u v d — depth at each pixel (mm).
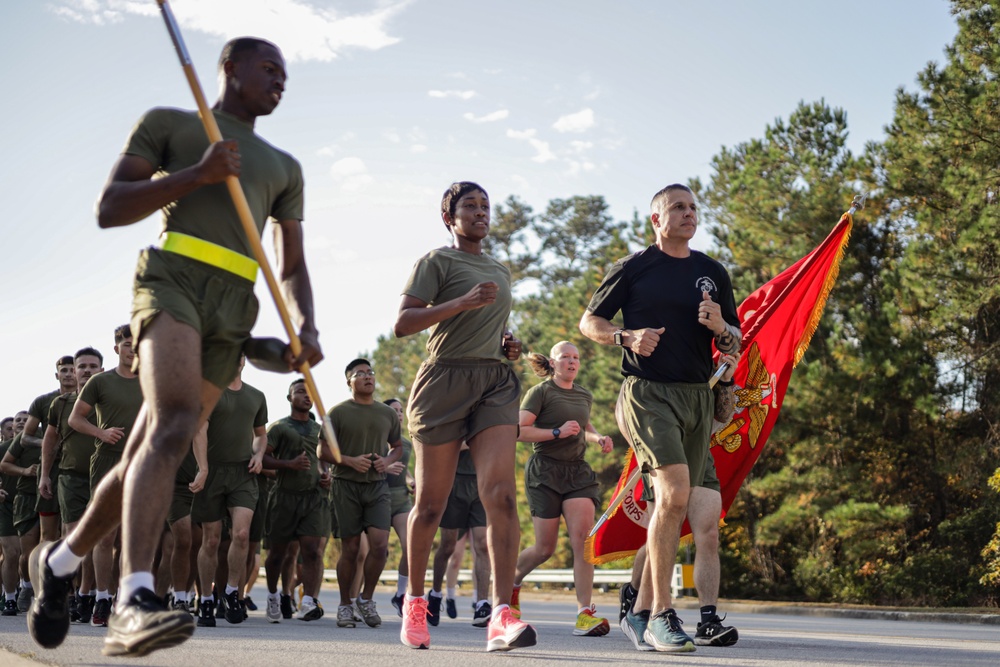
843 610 16031
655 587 5395
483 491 5059
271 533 10281
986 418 19094
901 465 19875
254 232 3379
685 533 6816
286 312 3461
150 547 3070
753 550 21641
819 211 20000
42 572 3631
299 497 10297
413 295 5102
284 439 10445
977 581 17469
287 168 3795
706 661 4812
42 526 9594
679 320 5473
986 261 18391
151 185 3248
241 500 9016
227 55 3709
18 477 11062
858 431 19234
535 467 8297
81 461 8539
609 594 21766
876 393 18469
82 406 8094
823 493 19234
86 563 8750
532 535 29266
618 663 4590
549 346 30828
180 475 8461
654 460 5316
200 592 8625
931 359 18984
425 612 5363
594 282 28766
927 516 19578
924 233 19188
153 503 3094
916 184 18906
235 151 3279
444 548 9891
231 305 3480
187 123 3520
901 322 19000
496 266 5320
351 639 6336
